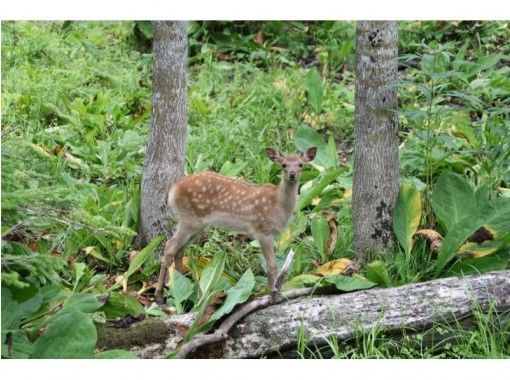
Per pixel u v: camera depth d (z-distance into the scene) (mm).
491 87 11344
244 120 11438
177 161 9000
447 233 8203
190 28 13922
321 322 7352
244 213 8516
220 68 13008
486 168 9102
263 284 8633
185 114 9008
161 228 8984
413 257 8438
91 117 11234
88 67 12484
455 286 7543
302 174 10180
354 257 8742
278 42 14148
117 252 8992
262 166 10469
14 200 6875
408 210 8508
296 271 8586
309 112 12039
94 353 7016
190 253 9023
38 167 8688
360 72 8469
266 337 7281
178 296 7977
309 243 9117
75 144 10781
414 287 7559
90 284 8141
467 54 13156
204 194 8586
